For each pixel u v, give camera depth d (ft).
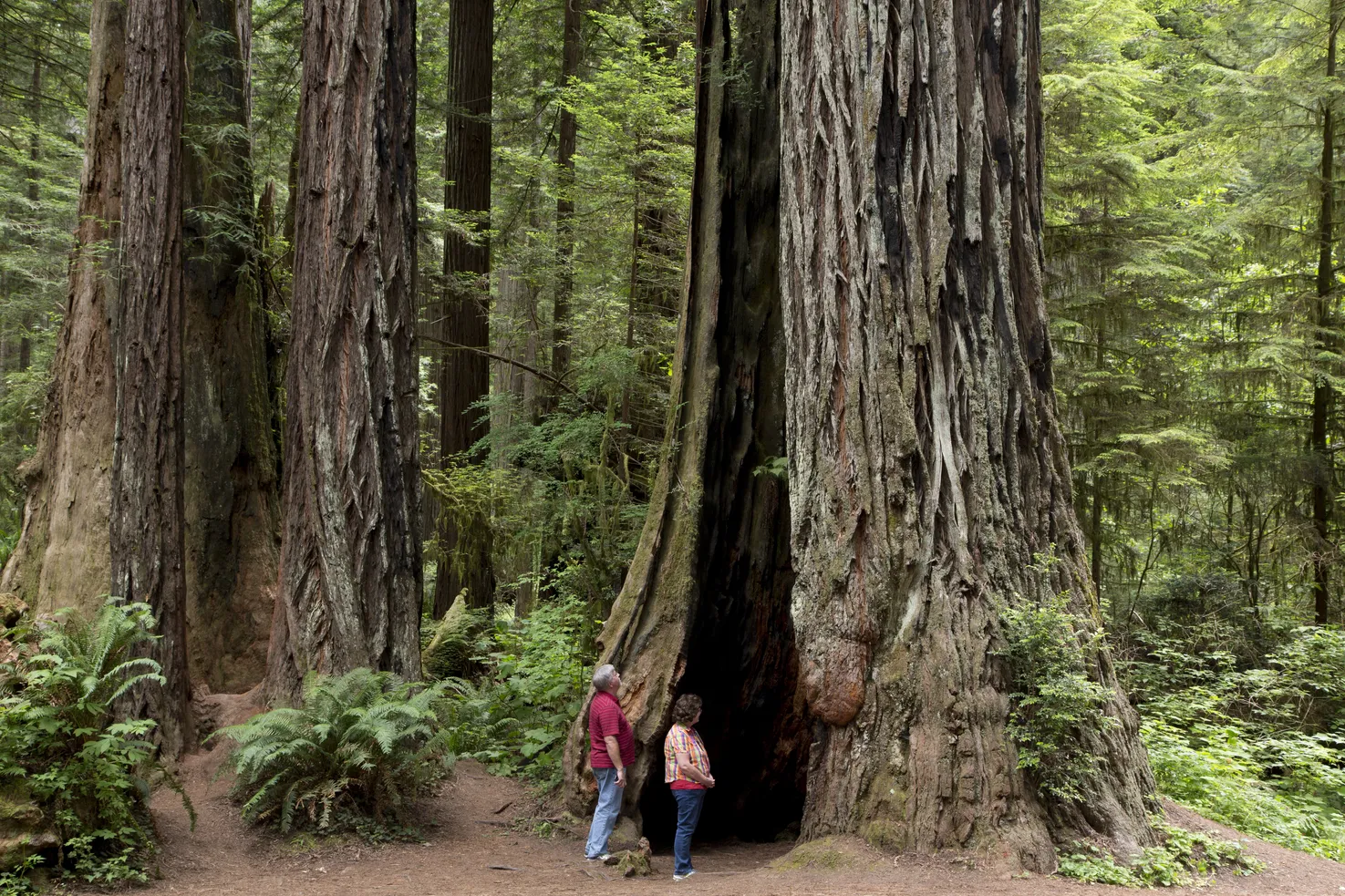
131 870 22.15
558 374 55.11
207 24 35.65
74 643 24.09
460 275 50.62
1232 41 64.18
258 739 26.63
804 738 33.19
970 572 24.20
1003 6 27.32
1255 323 54.44
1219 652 48.96
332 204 32.01
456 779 31.17
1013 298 26.81
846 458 25.32
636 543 36.19
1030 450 26.27
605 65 53.16
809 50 27.12
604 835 25.58
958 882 20.92
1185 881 21.65
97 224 33.71
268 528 36.04
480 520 49.26
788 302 27.25
